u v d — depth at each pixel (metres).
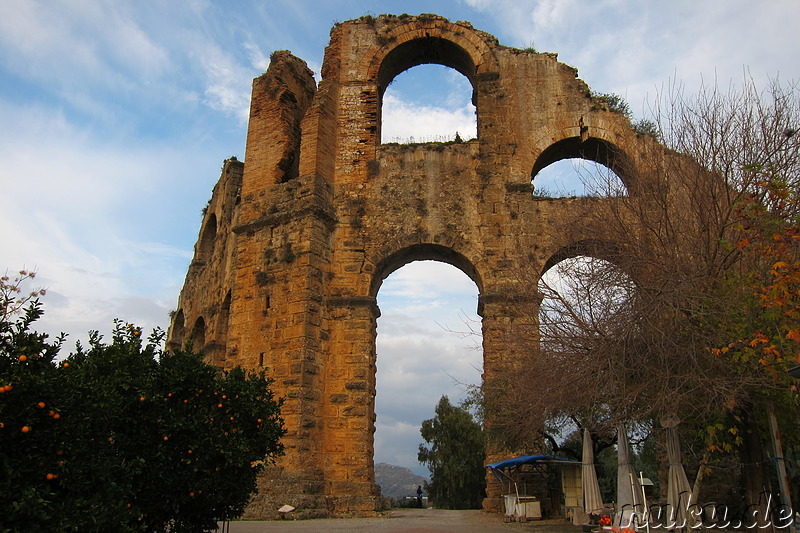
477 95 29.75
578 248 19.62
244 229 27.86
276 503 21.81
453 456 49.66
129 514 9.73
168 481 11.48
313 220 26.19
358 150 28.72
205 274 41.09
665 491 22.20
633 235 17.27
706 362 14.77
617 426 15.74
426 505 55.53
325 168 27.75
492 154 27.98
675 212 17.33
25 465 8.28
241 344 26.02
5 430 8.20
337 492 23.41
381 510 23.92
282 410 23.80
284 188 27.55
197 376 12.61
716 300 14.52
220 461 12.37
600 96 29.00
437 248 27.06
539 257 26.02
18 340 8.96
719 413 14.52
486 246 26.50
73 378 9.42
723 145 17.22
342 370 25.16
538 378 17.27
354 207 27.64
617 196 18.86
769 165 15.69
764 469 16.03
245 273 27.19
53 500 8.55
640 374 15.43
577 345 16.67
